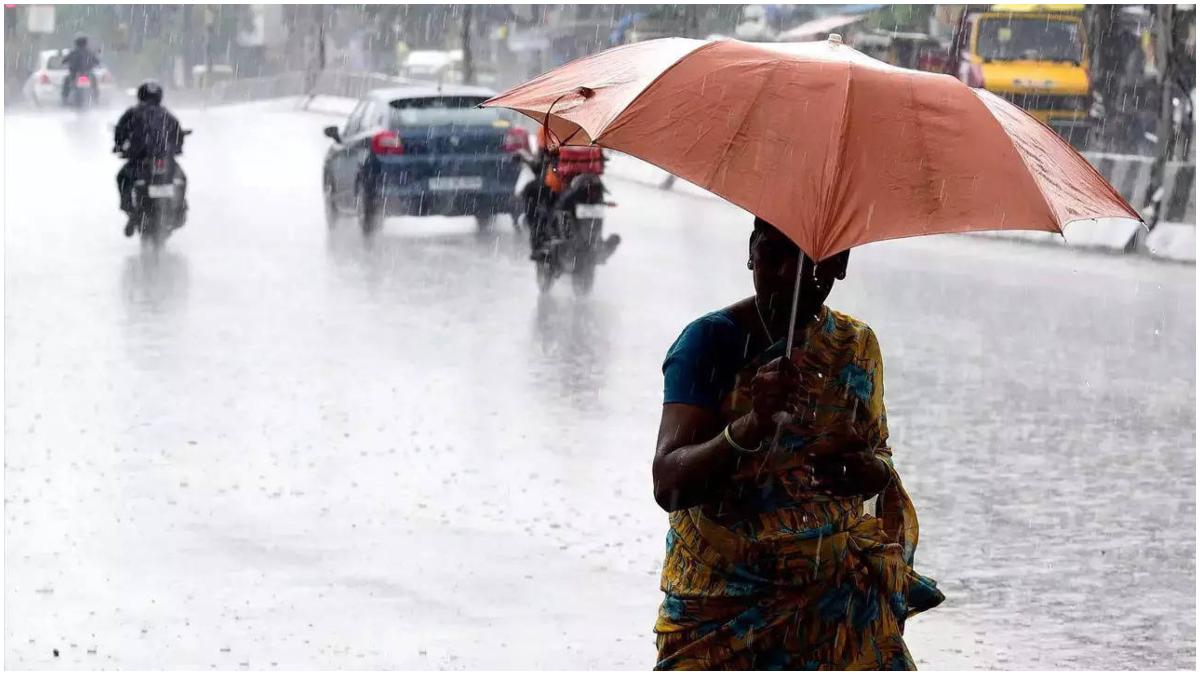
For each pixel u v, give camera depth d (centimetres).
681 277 2306
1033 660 785
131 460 1202
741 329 449
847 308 2042
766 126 407
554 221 2098
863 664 455
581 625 830
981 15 3909
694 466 430
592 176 2092
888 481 462
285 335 1794
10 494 1099
